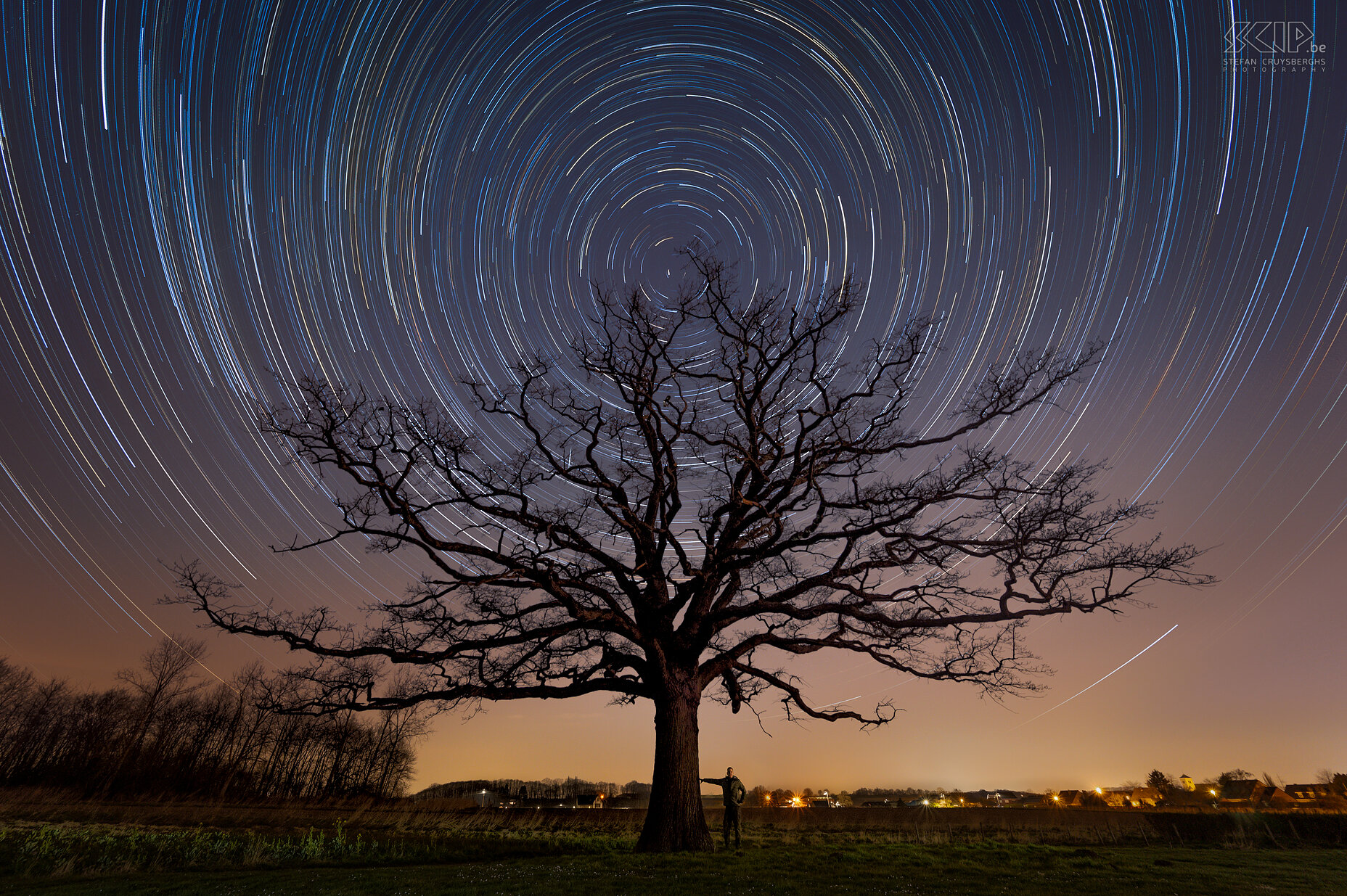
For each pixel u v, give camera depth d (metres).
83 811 24.66
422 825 22.95
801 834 21.33
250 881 11.30
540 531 17.58
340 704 16.91
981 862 13.03
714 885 10.24
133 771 42.06
